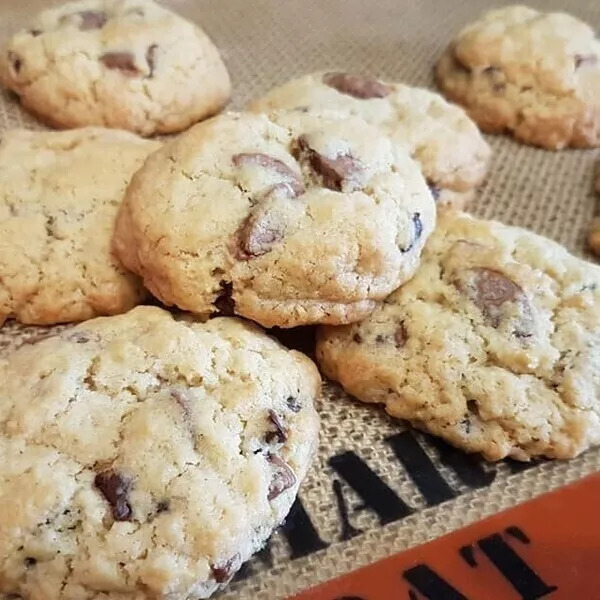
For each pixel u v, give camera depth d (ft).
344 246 0.65
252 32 1.12
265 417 0.60
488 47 0.99
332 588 0.57
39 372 0.61
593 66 0.98
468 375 0.66
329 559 0.60
